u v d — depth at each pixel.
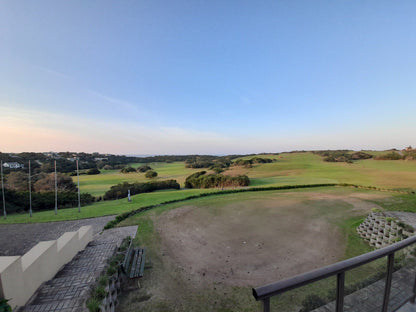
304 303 1.71
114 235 11.34
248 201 19.67
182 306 5.70
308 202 18.69
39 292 4.90
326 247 9.42
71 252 7.30
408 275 2.19
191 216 14.98
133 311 5.51
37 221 14.66
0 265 4.12
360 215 14.46
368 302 1.95
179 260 8.31
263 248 9.39
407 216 10.62
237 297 6.08
